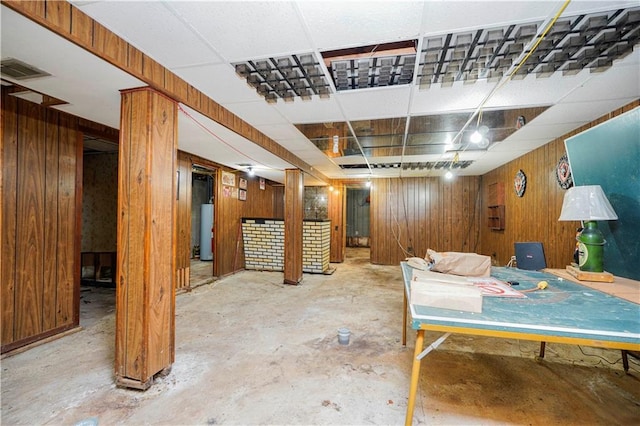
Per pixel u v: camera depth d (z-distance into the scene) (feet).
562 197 11.56
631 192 6.86
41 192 8.80
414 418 5.61
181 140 11.34
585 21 5.13
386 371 7.26
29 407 5.83
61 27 4.59
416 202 23.68
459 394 6.36
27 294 8.40
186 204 15.28
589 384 6.78
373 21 5.09
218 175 17.88
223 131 9.93
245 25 5.20
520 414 5.75
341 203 25.32
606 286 6.40
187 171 15.33
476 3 4.65
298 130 11.55
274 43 5.77
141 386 6.31
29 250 8.48
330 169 20.48
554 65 6.48
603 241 6.99
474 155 15.34
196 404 5.97
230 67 6.72
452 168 19.11
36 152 8.66
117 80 6.18
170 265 6.99
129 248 6.40
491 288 6.22
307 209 29.73
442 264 7.68
